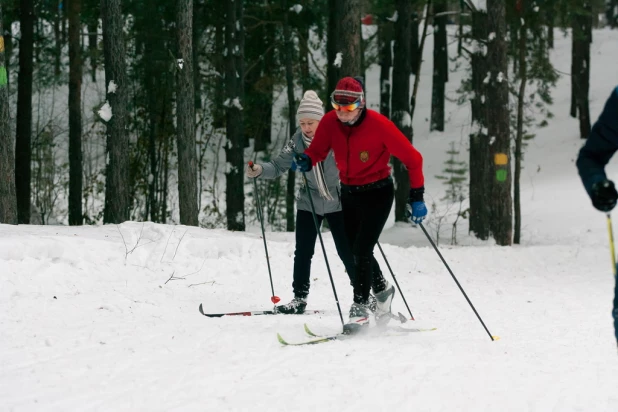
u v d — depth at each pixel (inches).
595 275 603.8
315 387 209.5
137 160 1057.5
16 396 195.9
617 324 155.9
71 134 943.0
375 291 304.3
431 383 217.3
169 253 450.6
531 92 1727.4
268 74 1189.1
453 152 1277.1
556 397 205.9
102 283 379.9
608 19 2325.3
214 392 202.7
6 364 229.6
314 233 352.8
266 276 460.4
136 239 458.9
